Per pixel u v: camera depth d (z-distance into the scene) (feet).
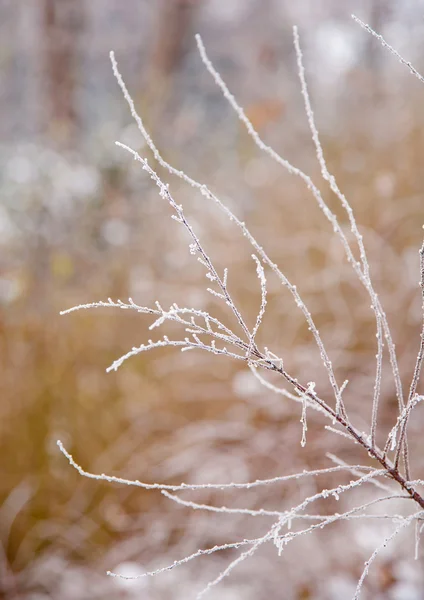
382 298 8.58
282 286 9.00
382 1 11.27
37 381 7.64
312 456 7.43
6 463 7.41
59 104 14.62
